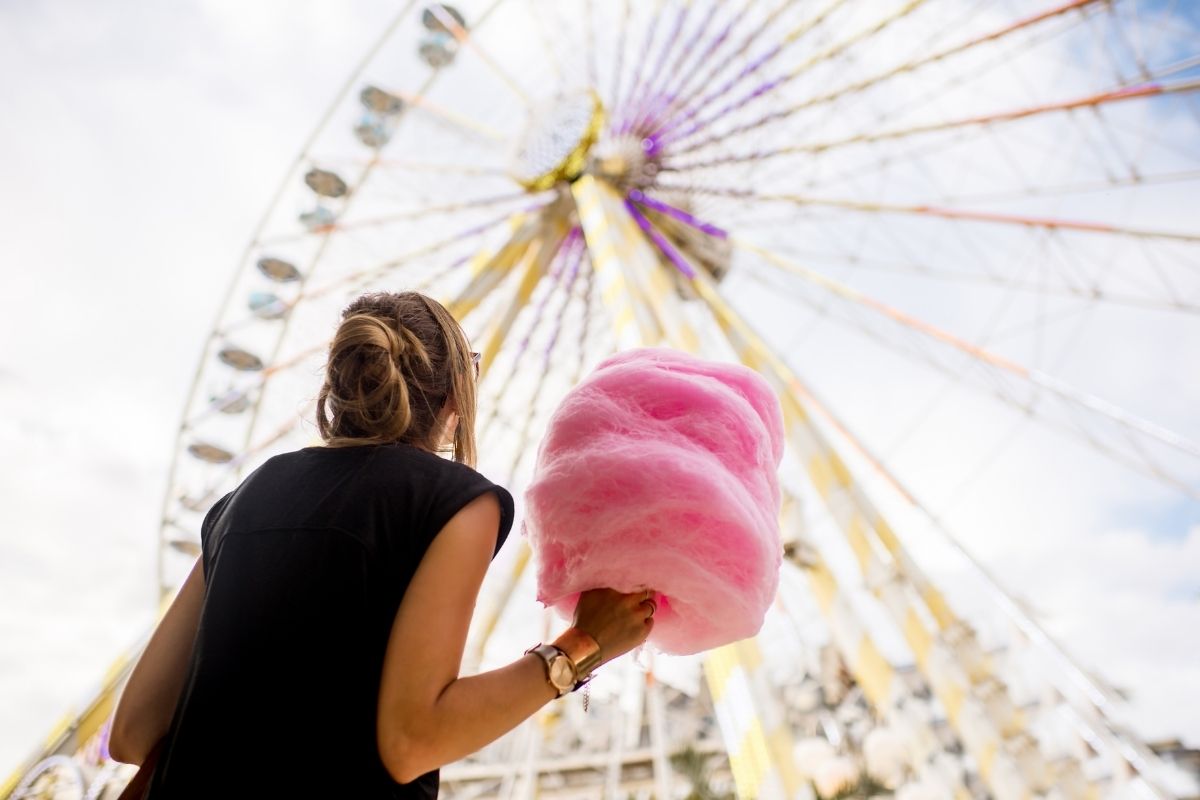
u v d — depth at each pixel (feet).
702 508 3.34
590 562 3.43
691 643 3.86
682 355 4.39
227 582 3.49
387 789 2.98
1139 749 20.79
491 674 3.25
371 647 3.18
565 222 40.24
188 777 2.99
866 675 28.78
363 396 4.00
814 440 33.09
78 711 24.31
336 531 3.38
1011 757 26.91
